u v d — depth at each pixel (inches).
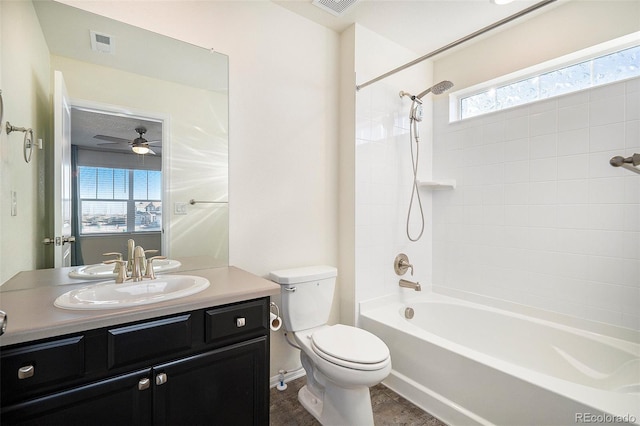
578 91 73.4
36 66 49.8
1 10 43.5
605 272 69.7
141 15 60.4
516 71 85.6
